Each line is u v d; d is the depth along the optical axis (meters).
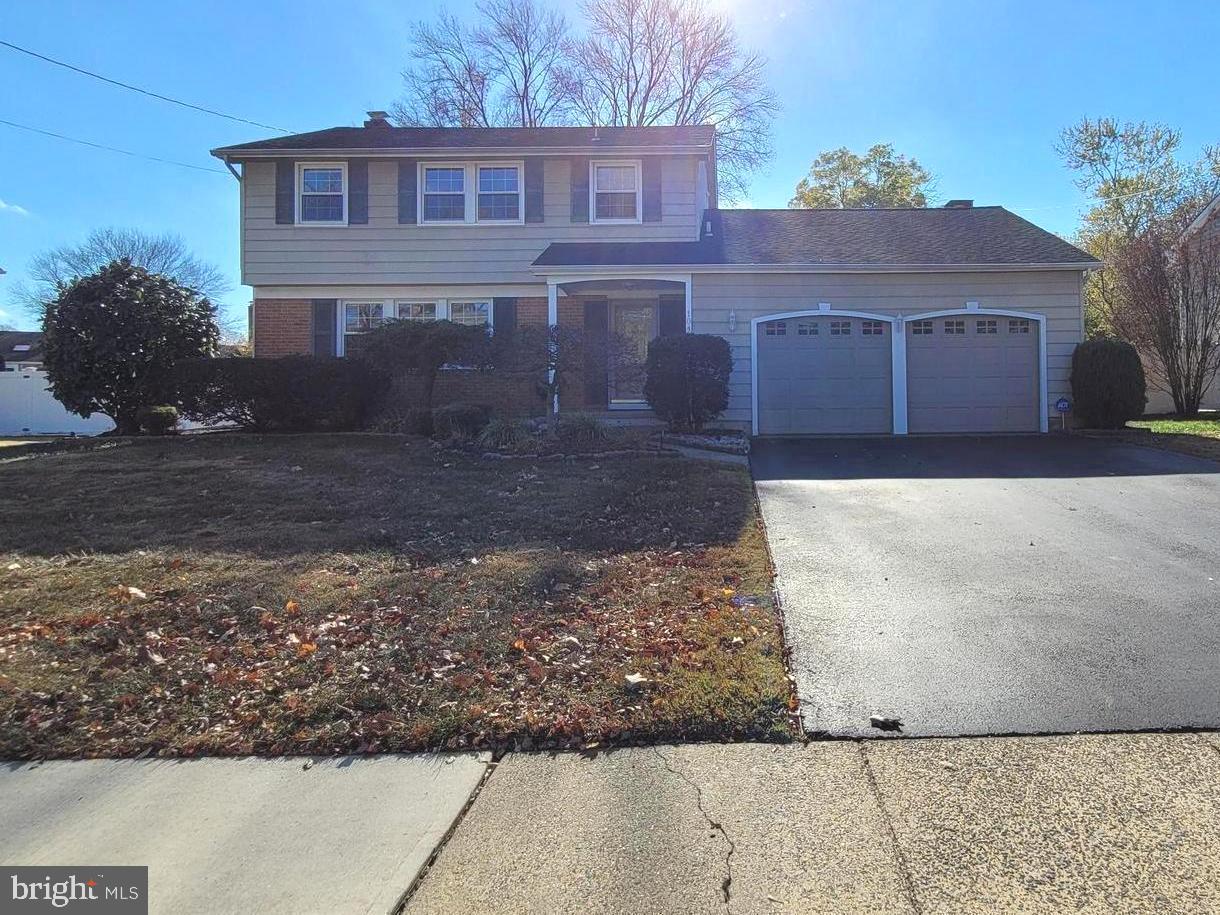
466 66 30.81
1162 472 9.72
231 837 2.92
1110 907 2.44
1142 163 27.27
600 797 3.14
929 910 2.46
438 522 7.41
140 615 5.02
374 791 3.23
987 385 14.72
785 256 15.05
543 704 3.86
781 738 3.54
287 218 16.56
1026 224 16.88
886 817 2.94
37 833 2.96
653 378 13.20
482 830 2.94
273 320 16.67
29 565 6.05
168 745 3.60
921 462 11.15
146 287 14.20
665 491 8.66
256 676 4.21
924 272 14.65
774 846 2.79
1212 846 2.71
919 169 39.41
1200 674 3.97
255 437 12.71
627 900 2.54
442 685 4.07
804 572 5.87
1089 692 3.83
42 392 22.25
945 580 5.59
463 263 16.56
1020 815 2.92
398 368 14.13
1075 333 14.62
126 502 8.20
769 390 14.73
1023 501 8.19
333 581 5.68
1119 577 5.54
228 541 6.76
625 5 29.86
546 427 12.16
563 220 16.55
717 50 30.03
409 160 16.52
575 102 31.11
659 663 4.26
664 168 16.56
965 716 3.65
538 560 6.14
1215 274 16.95
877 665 4.21
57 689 4.05
